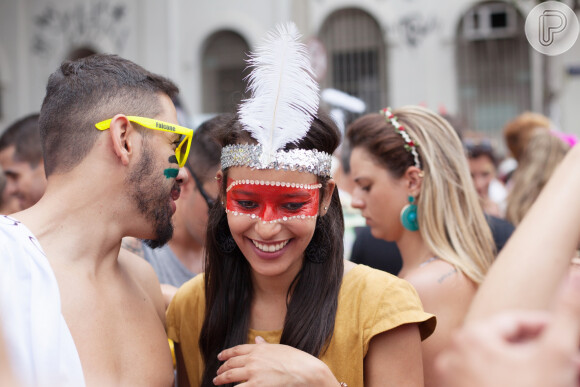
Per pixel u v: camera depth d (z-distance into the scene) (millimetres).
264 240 1302
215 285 1438
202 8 9352
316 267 1402
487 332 543
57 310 1060
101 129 1205
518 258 701
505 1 8555
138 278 1457
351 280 1396
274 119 1277
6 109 9805
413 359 1312
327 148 1370
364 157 1866
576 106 7992
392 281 1359
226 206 1365
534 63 8516
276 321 1429
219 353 1369
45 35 9766
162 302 1547
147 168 1259
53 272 1130
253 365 1202
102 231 1229
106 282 1252
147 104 1275
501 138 8742
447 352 572
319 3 9055
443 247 1736
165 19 9352
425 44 8766
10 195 2311
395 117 1891
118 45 9516
